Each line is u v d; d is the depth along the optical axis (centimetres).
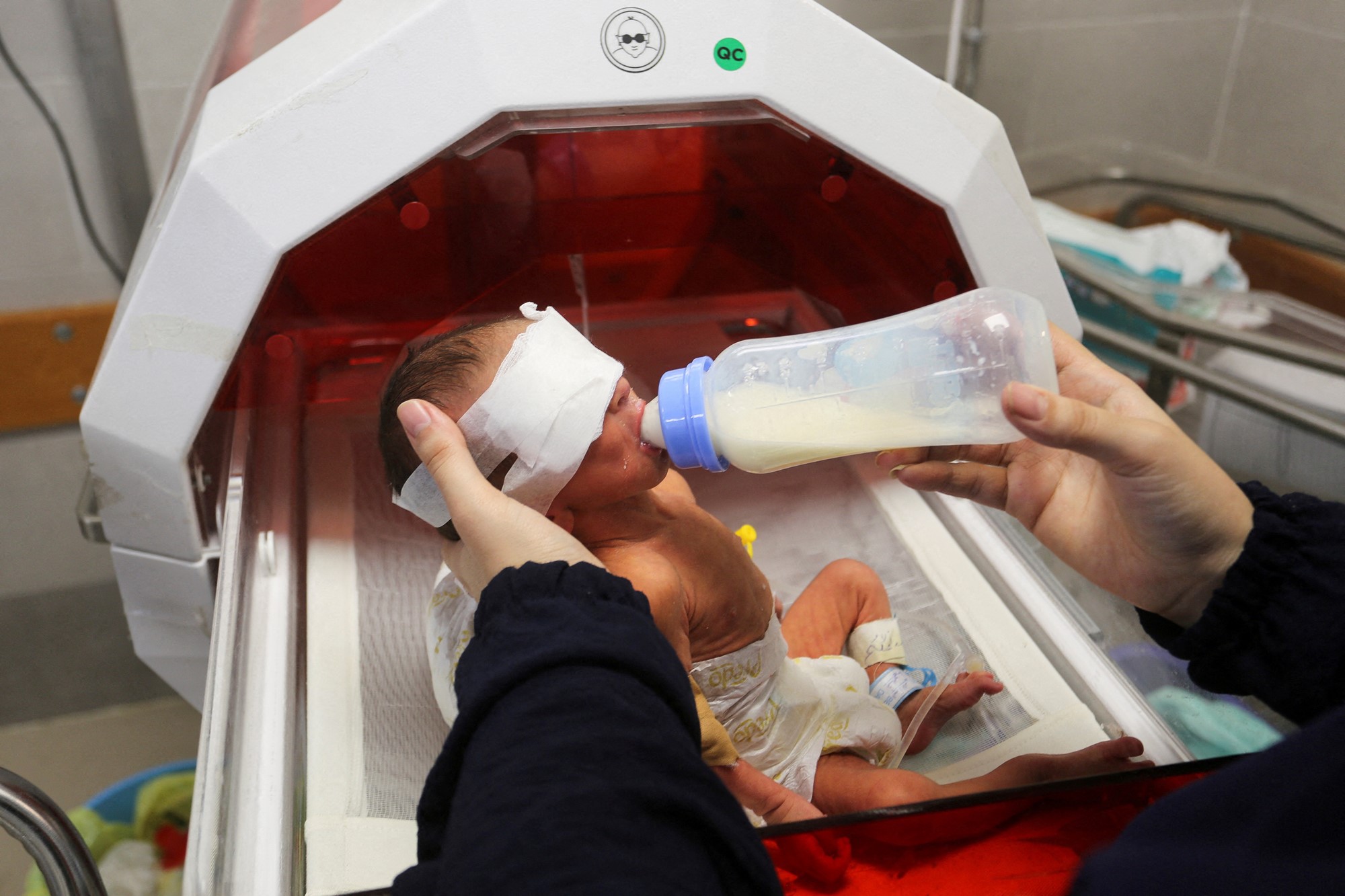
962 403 63
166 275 78
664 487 86
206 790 66
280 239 77
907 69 83
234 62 94
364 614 89
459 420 70
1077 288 158
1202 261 161
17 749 163
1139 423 56
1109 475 60
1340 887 30
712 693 79
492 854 36
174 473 85
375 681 83
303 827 69
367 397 100
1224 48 179
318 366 95
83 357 148
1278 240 160
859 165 88
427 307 94
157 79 136
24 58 128
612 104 78
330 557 94
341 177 77
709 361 69
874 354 65
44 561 160
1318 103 166
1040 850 61
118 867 127
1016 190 88
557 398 68
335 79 75
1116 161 180
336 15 87
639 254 100
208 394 82
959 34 151
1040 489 70
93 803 133
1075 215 169
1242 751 70
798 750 79
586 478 71
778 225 99
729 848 38
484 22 75
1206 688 59
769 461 66
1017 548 98
